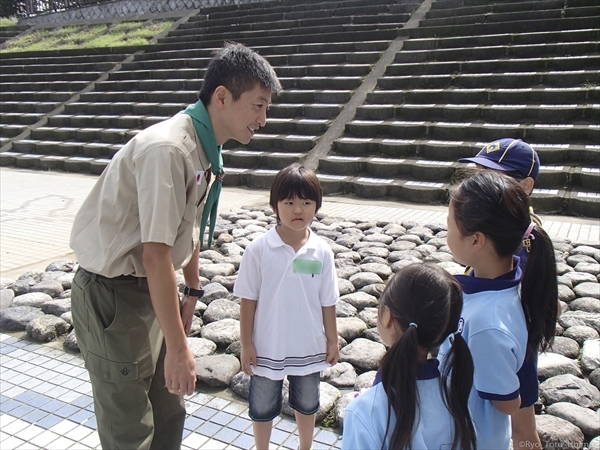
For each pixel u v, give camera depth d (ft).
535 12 33.32
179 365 5.17
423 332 4.13
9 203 22.94
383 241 16.61
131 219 5.39
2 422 8.23
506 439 4.91
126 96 37.45
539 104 25.80
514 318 4.81
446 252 15.14
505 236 4.83
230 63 5.45
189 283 6.91
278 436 7.76
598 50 28.12
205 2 57.21
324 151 26.45
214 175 5.97
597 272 13.57
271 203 6.68
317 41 38.04
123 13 62.90
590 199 19.11
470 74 29.30
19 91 42.47
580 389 8.41
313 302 6.75
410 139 25.93
